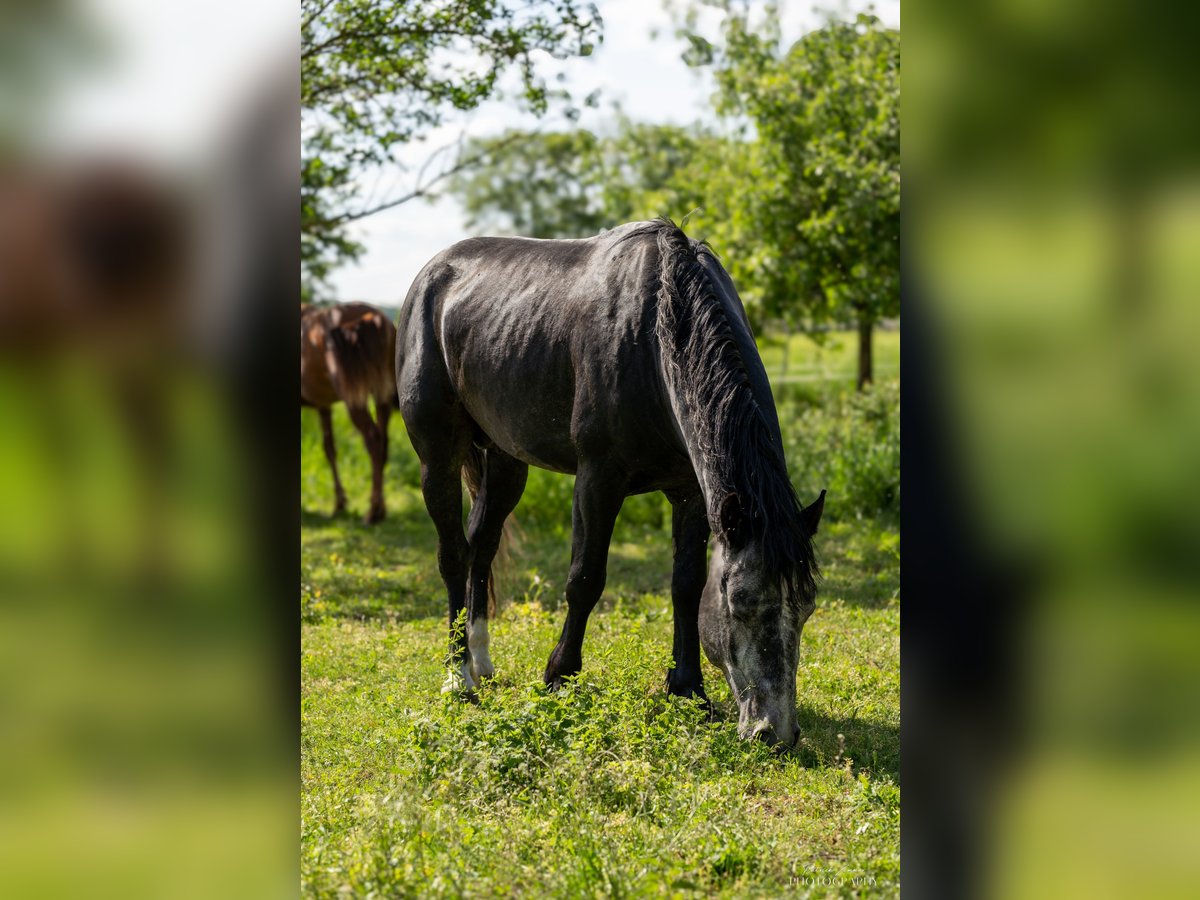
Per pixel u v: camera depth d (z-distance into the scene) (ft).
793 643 12.10
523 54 27.02
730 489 12.32
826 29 43.91
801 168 43.88
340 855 9.55
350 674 18.10
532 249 16.83
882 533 27.96
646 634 19.10
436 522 18.13
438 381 17.58
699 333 13.24
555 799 11.09
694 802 10.99
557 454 15.98
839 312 46.65
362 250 32.60
